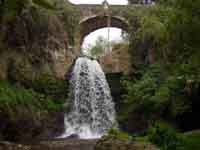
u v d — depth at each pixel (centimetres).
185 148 1458
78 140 2491
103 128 3325
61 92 3256
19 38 2938
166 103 2414
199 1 1571
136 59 3516
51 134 2830
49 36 3350
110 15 3797
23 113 2511
